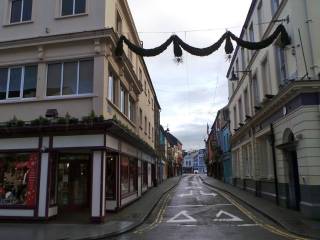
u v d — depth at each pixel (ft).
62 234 34.58
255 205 54.95
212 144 179.52
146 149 85.40
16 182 44.14
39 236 33.63
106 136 43.16
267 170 67.21
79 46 47.09
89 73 47.03
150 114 110.83
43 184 43.01
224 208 54.60
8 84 49.11
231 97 106.22
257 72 67.41
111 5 51.72
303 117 42.70
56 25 48.96
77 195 53.62
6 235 34.22
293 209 49.78
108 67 48.52
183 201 66.44
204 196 75.66
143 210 52.54
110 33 45.96
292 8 45.78
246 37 76.95
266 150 68.69
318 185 41.29
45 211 42.24
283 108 50.21
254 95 72.38
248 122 74.23
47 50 47.93
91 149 42.55
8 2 51.90
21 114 47.16
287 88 44.39
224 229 37.01
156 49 41.78
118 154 51.93
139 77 84.79
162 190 93.86
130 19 65.62
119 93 55.47
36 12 50.03
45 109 46.57
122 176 54.80
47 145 43.80
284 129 50.44
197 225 39.93
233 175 107.14
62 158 52.95
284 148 50.14
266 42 43.88
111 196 50.93
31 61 48.19
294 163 50.88
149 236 33.86
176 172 274.57
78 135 43.19
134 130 71.46
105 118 45.42
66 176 53.11
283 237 32.17
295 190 50.16
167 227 39.14
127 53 65.72
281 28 45.21
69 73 47.65
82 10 49.60
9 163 44.88
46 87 47.73
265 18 60.13
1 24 50.88
